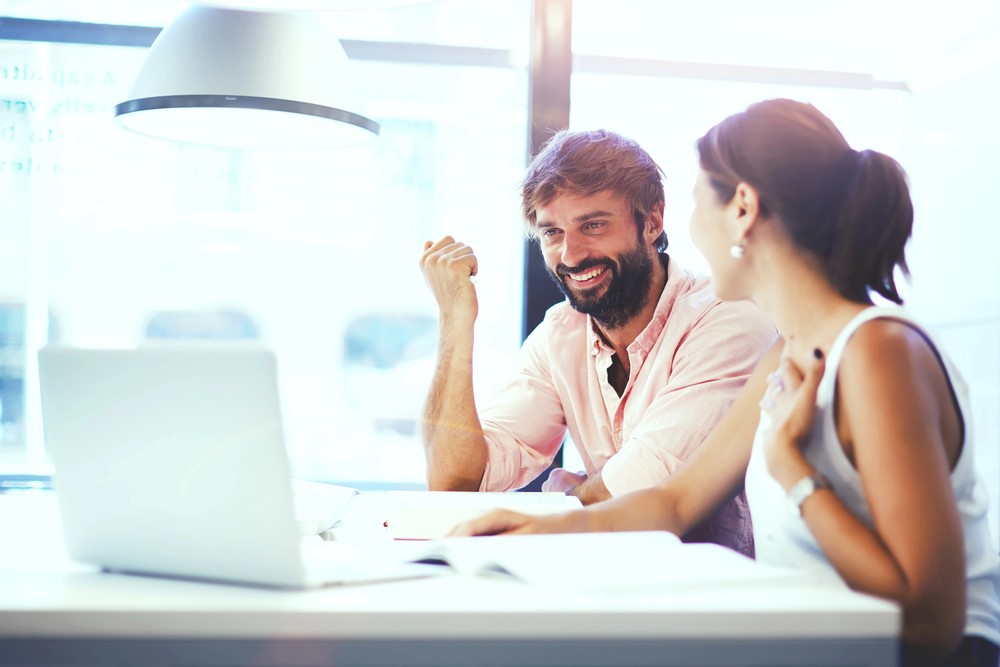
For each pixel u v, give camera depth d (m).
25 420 3.12
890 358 0.98
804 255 1.11
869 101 2.79
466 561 0.92
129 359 0.87
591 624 0.76
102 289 3.19
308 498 1.49
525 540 1.00
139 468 0.88
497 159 3.11
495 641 0.75
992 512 2.69
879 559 0.92
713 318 1.86
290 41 1.73
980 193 2.79
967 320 2.76
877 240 1.09
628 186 1.91
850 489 1.02
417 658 0.75
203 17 1.71
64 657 0.76
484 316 2.87
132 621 0.76
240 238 3.29
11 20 2.80
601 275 1.93
